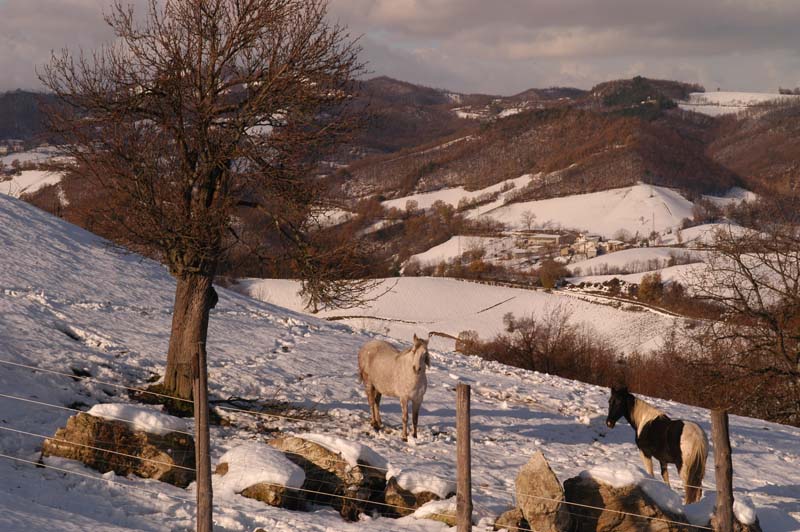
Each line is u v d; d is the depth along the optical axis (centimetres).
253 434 1584
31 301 2389
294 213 1573
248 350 2458
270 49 1535
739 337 3173
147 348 2180
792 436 2433
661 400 2830
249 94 1549
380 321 8825
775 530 1256
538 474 1088
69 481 1118
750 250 3172
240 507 1093
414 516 1159
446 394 2288
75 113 1493
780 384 3133
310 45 1541
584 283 11200
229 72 1599
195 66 1548
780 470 1858
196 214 1513
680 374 3978
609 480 1102
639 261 14950
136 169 1485
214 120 1573
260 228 1658
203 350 891
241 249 1662
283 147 1520
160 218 1511
